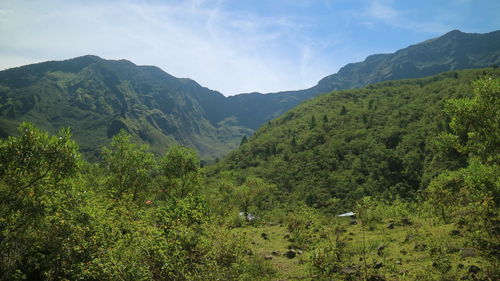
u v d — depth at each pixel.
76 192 9.53
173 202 13.62
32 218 7.96
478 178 10.73
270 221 27.55
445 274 8.85
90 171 22.80
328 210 65.00
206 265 8.39
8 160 7.61
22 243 8.40
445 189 16.66
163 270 7.76
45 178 8.30
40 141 8.08
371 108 141.75
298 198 72.69
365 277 9.51
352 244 13.51
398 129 102.88
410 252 11.50
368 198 19.00
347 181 77.38
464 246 10.82
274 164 100.69
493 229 11.24
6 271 7.64
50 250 8.56
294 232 17.02
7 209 7.68
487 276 8.20
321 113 157.25
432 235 12.91
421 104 125.12
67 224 8.60
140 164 22.22
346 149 97.75
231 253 9.11
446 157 72.88
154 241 8.05
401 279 8.73
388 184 74.81
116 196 16.75
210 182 74.94
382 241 13.64
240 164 111.31
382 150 90.06
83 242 8.34
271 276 10.67
